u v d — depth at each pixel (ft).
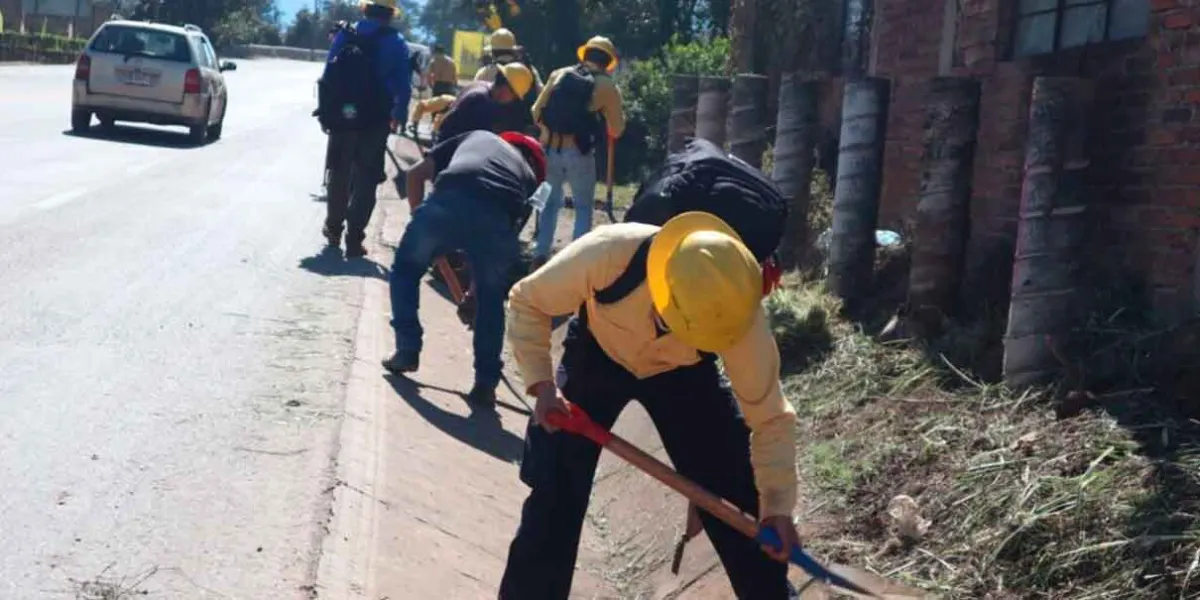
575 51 101.35
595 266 12.84
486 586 16.93
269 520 16.19
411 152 70.90
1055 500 15.71
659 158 67.46
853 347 23.43
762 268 13.60
